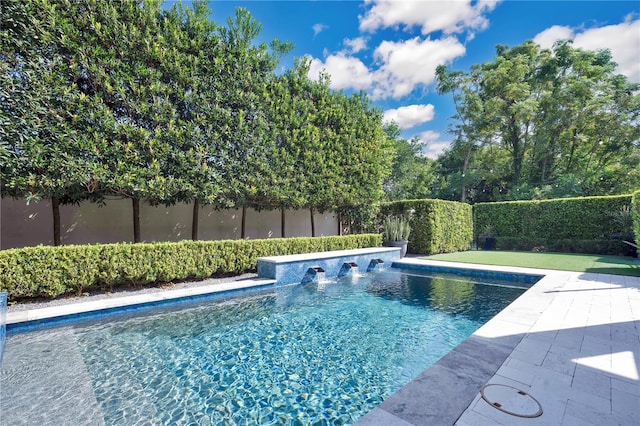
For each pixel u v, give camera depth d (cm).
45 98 536
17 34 520
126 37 636
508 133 2336
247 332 438
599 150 2092
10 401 260
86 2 592
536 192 1920
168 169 684
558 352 290
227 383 298
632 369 257
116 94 622
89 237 765
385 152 1359
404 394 216
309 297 637
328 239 1009
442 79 2334
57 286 514
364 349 380
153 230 873
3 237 663
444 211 1309
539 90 2223
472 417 191
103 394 275
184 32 725
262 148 848
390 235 1197
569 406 204
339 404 263
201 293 590
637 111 1891
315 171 1005
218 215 1006
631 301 478
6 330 406
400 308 558
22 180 517
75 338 406
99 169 582
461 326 464
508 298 630
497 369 255
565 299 491
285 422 238
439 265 908
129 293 585
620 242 1135
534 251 1347
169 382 300
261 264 769
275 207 984
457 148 2459
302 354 366
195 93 727
